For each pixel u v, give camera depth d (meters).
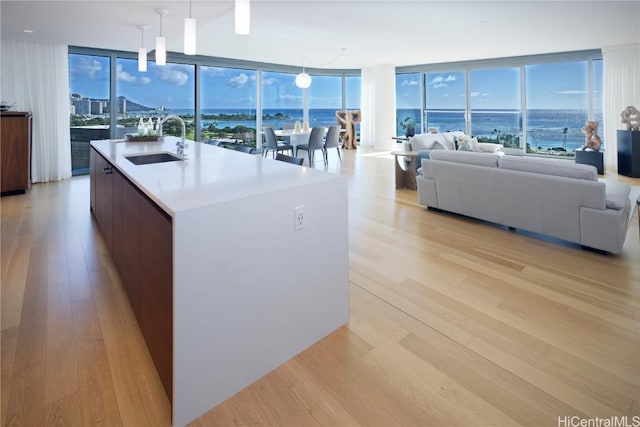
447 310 2.29
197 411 1.52
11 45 5.75
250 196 1.61
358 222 4.11
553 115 8.60
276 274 1.75
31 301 2.40
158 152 3.25
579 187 3.10
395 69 10.85
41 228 3.88
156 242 1.60
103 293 2.52
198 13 4.10
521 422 1.46
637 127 6.54
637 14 5.09
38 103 6.09
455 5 4.66
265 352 1.75
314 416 1.51
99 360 1.83
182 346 1.45
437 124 10.49
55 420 1.46
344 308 2.13
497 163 3.79
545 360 1.81
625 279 2.67
